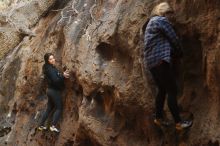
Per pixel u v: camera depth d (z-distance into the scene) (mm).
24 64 10359
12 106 10414
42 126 9016
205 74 6848
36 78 9898
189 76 7090
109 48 8352
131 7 8109
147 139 7602
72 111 8914
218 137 6496
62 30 9602
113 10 8484
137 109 7598
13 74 10734
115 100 7887
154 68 6523
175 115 6633
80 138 8516
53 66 8906
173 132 7094
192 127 6871
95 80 8250
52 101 8977
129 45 7824
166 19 6570
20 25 10234
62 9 10164
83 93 8492
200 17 6883
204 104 6855
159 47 6496
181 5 7180
